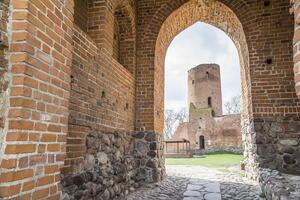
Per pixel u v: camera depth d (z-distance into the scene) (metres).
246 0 6.65
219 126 26.52
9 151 1.74
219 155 19.80
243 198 4.80
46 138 2.09
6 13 1.87
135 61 6.79
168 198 4.87
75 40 3.52
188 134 27.72
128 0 6.23
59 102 2.32
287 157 5.76
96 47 4.24
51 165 2.15
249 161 6.93
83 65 3.74
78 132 3.52
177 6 6.93
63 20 2.45
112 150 4.84
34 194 1.92
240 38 7.32
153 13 7.03
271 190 4.03
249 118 6.61
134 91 6.61
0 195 1.68
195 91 29.89
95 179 3.97
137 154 6.38
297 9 2.18
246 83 6.92
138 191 5.49
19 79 1.82
